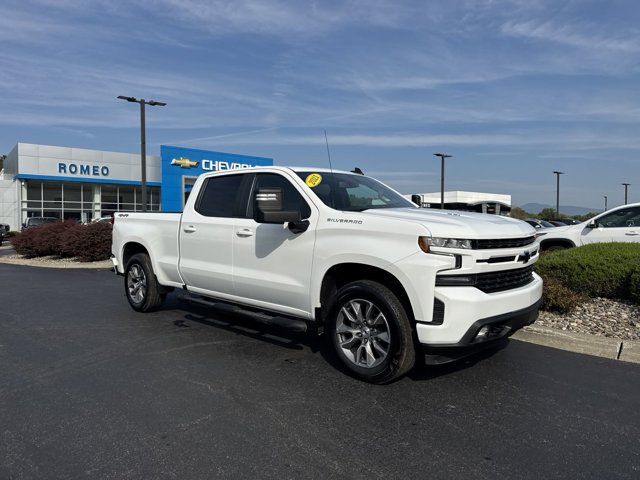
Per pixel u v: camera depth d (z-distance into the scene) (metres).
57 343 5.89
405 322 4.23
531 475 3.03
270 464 3.14
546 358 5.29
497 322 4.13
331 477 2.99
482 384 4.52
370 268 4.49
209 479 2.97
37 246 17.58
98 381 4.61
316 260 4.78
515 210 68.69
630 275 7.34
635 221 10.28
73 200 37.59
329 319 4.74
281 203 4.70
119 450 3.32
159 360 5.21
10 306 8.23
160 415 3.86
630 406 4.07
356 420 3.77
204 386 4.46
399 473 3.04
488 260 4.16
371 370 4.42
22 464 3.15
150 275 7.18
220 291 5.93
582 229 10.86
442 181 40.97
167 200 31.78
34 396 4.25
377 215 4.48
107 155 37.78
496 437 3.51
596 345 5.67
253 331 6.39
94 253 15.91
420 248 4.05
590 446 3.40
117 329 6.54
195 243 6.19
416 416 3.85
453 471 3.07
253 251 5.40
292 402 4.11
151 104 21.41
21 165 34.44
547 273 8.09
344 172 5.84
